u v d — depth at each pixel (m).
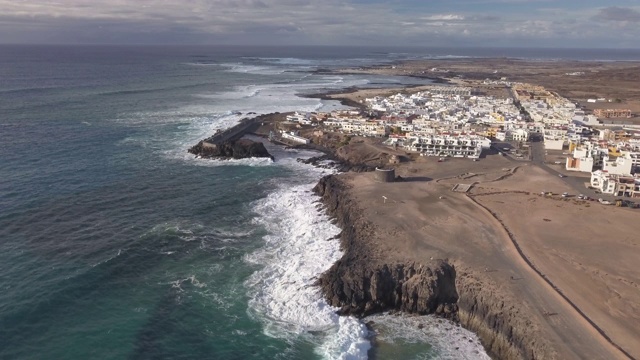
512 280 76.75
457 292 78.06
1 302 75.38
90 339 69.38
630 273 79.56
